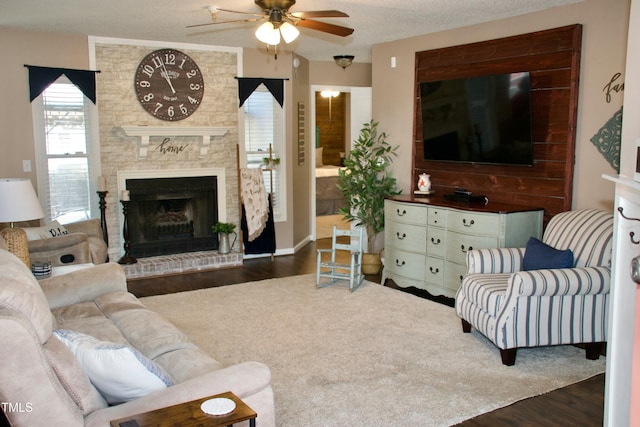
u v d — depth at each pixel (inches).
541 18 182.7
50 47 217.9
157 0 165.5
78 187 231.8
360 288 212.4
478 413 116.9
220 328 168.1
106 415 70.4
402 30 216.4
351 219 246.8
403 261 208.4
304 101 289.3
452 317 178.1
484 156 200.1
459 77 212.7
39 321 74.1
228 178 258.7
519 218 178.2
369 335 161.9
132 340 107.2
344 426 111.3
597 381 132.6
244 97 255.8
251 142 265.0
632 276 72.4
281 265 253.3
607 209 168.6
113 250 239.0
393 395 124.6
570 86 174.9
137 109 237.6
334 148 432.1
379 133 251.8
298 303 193.0
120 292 138.9
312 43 243.8
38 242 174.1
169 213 253.8
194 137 249.3
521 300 137.8
